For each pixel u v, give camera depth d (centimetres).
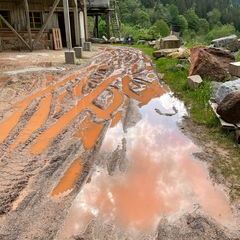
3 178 490
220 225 397
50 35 2175
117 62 1616
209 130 681
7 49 2092
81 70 1345
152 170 529
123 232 386
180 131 690
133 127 711
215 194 462
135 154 583
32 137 640
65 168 524
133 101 909
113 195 459
